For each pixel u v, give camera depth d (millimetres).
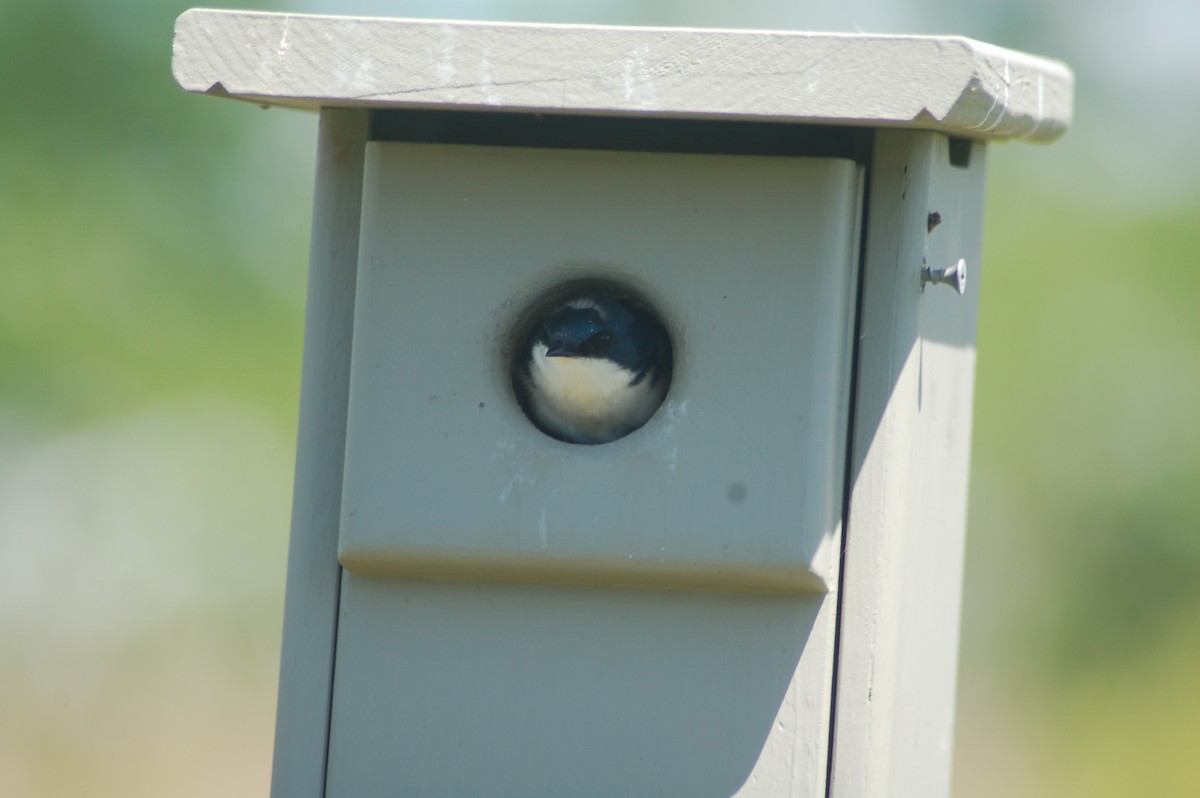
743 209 6785
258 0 16328
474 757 6973
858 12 18391
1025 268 17641
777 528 6715
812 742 6824
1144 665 18547
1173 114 18016
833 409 6770
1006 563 18531
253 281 17094
